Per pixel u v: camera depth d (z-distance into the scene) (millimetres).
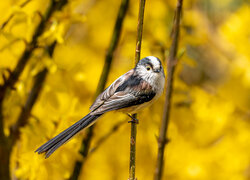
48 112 8773
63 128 8547
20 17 8344
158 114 9766
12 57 9016
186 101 10109
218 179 9742
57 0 8977
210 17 16375
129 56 10664
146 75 9234
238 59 11906
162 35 10250
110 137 10383
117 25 9555
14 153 9375
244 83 11109
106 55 9508
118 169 10406
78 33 11781
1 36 8453
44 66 8562
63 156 8328
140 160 10273
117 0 11867
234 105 10742
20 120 8672
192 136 10008
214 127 9891
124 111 9367
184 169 9828
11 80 8469
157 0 11406
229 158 9906
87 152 9164
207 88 12328
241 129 10297
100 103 8797
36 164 8070
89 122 8328
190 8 12945
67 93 9164
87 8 11789
